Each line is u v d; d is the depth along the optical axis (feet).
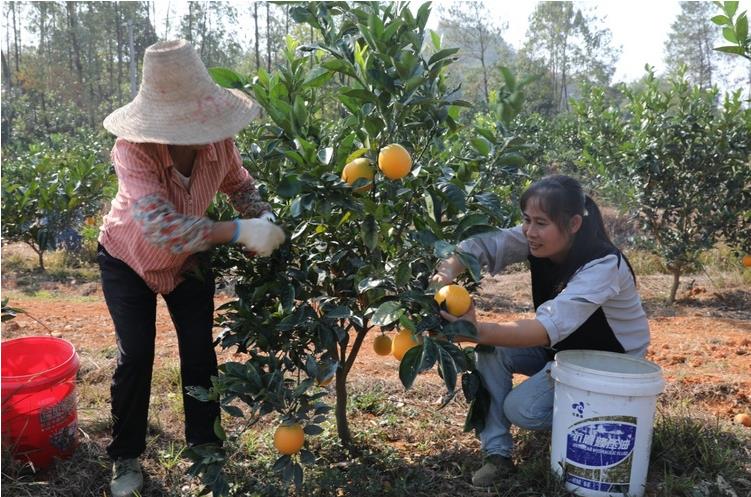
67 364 8.82
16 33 107.34
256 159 9.05
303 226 8.01
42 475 8.93
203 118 7.25
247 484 8.61
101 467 9.16
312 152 7.20
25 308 20.15
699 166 21.16
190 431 8.81
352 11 8.15
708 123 21.30
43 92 89.92
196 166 7.85
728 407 12.03
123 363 8.20
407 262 7.38
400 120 7.52
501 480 8.84
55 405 8.91
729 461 9.36
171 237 7.06
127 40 110.22
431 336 7.29
